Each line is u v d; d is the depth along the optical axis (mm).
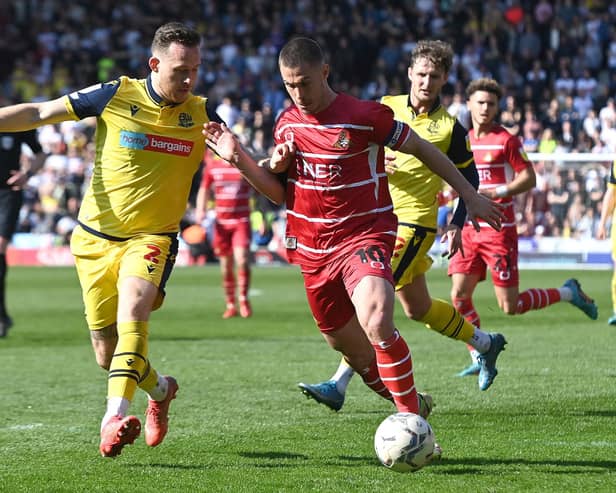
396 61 79375
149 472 14328
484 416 18312
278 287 52094
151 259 15086
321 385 18297
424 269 19766
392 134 14922
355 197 15008
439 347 28578
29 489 13375
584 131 68750
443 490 13203
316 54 14641
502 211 15398
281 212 70188
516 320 36531
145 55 86188
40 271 66000
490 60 76688
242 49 85125
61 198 73375
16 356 27672
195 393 21156
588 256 61406
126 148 15477
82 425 18000
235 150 15047
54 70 85812
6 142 30891
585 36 79375
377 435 13852
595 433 16781
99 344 16000
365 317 14305
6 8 89938
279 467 14594
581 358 25953
